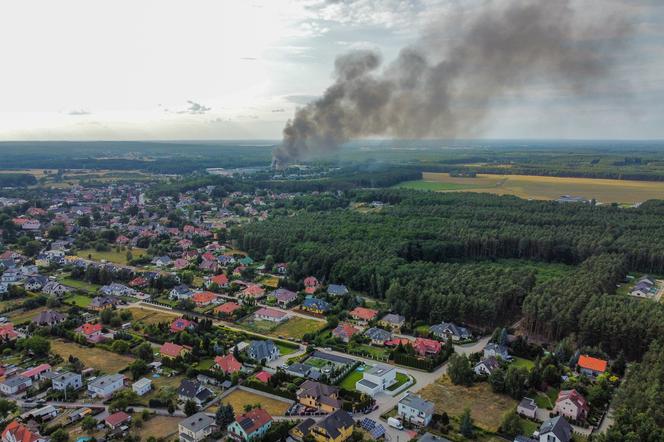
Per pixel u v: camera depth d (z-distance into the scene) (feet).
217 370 462.19
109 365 487.20
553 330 547.08
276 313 618.85
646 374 406.41
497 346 510.99
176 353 497.46
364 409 406.00
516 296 621.31
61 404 416.87
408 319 609.01
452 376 456.04
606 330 508.53
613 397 418.72
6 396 431.84
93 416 398.01
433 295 599.98
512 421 367.45
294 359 504.02
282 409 407.85
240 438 359.46
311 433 363.56
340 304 647.15
